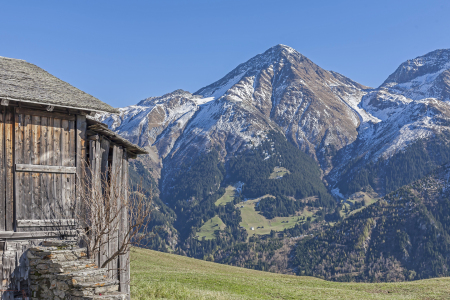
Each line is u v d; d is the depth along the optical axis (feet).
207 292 90.89
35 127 50.11
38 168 49.67
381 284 164.04
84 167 53.26
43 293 45.65
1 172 47.65
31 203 48.91
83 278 43.39
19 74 54.60
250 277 174.91
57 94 51.90
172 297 73.72
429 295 129.39
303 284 160.35
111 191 52.08
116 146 61.87
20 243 47.42
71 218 51.62
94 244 50.49
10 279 46.06
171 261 240.12
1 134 48.03
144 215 50.78
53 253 45.85
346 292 133.28
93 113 54.19
